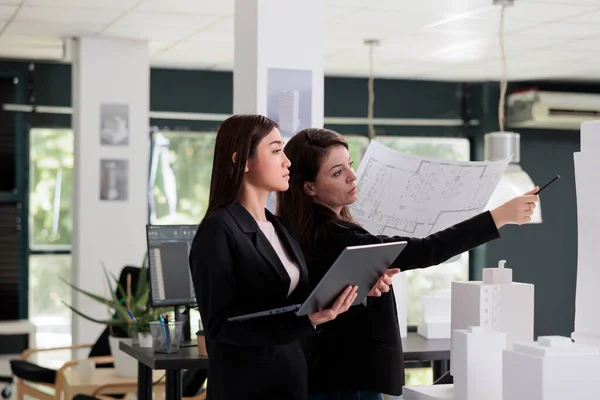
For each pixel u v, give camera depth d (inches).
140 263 318.0
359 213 129.6
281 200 117.6
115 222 315.3
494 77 389.1
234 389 100.5
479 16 260.8
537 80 397.4
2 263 354.0
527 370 91.1
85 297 312.8
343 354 112.2
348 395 112.4
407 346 167.9
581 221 102.5
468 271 412.2
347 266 92.6
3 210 354.0
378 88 397.4
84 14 268.2
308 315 96.5
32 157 356.8
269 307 102.0
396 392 112.8
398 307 176.9
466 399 98.9
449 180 127.3
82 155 311.1
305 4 196.2
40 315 359.3
